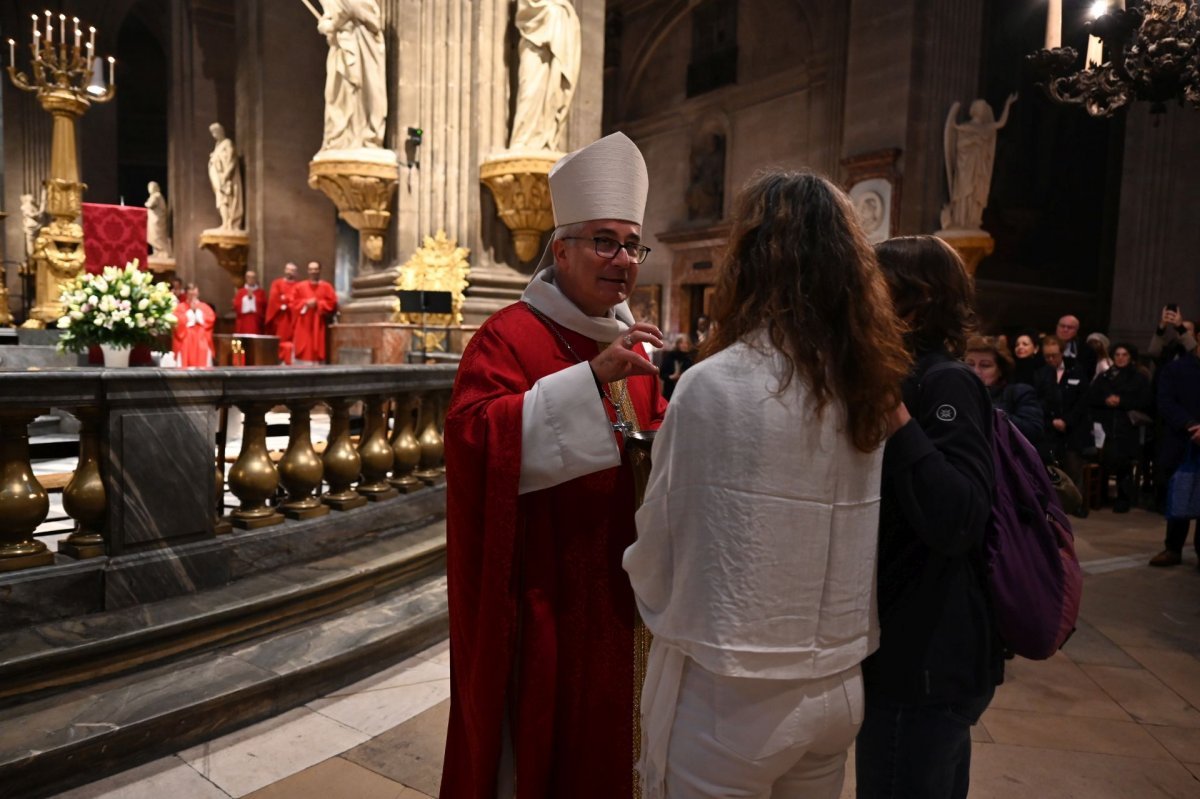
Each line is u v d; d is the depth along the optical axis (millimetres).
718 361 1176
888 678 1433
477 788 1744
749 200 1283
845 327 1174
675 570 1187
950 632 1412
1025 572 1439
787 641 1148
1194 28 4648
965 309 1573
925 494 1289
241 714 2811
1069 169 16859
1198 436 5176
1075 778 2721
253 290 12047
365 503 4172
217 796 2385
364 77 9680
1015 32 15461
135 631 2793
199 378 3215
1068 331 7363
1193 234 14000
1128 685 3547
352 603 3652
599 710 1771
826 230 1198
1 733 2379
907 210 12961
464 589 1782
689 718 1206
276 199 13141
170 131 16516
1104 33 5023
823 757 1285
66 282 7918
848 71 13891
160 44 26172
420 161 9773
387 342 9469
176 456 3168
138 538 3049
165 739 2588
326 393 3842
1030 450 1599
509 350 1850
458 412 1771
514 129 9578
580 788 1770
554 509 1798
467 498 1740
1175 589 5043
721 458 1123
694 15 19391
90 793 2363
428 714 2965
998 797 2586
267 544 3523
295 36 13242
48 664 2582
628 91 21297
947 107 13242
